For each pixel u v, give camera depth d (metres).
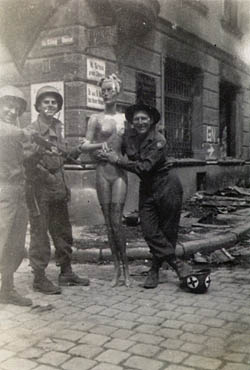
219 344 3.28
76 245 6.23
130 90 9.03
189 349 3.20
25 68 8.26
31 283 4.97
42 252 4.57
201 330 3.55
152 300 4.34
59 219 4.77
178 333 3.49
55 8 7.82
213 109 13.31
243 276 5.24
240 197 11.94
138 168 4.54
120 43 8.53
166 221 4.73
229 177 14.21
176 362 2.99
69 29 7.74
